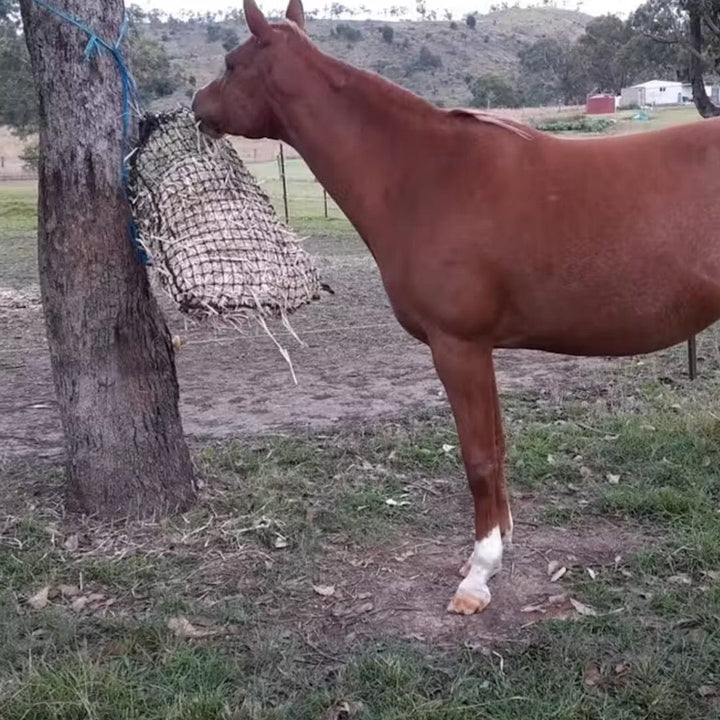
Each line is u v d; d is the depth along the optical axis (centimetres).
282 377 643
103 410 388
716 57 1527
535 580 340
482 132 298
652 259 280
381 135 309
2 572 353
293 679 282
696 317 289
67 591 339
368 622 316
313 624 316
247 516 394
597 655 288
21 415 565
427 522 390
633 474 430
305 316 863
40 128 369
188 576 349
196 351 725
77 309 377
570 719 257
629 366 625
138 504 396
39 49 356
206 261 298
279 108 323
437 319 301
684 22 1638
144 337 389
